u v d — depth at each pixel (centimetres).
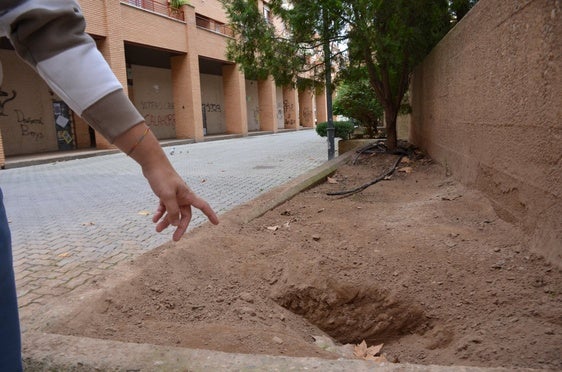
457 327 271
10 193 894
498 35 413
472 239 373
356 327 327
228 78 2923
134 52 2227
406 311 308
